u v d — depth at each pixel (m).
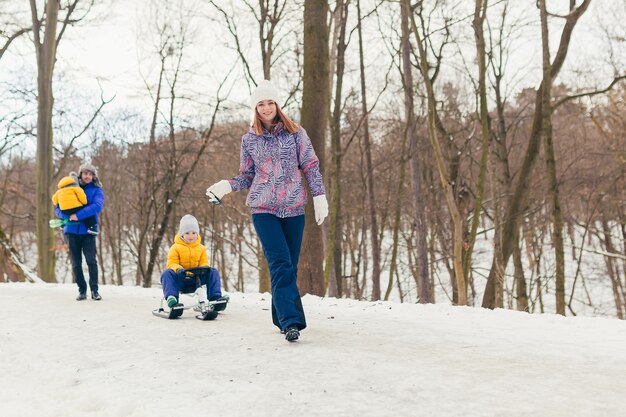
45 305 7.58
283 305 4.64
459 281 13.45
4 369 4.25
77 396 3.47
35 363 4.33
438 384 3.45
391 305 7.74
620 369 3.81
